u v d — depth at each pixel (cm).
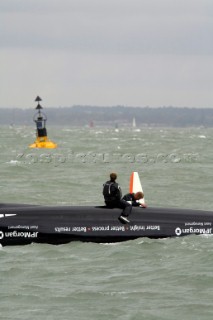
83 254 6706
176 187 12588
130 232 7269
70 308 5103
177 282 5709
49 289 5538
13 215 7150
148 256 6575
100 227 7225
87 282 5728
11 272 6038
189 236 7375
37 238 7131
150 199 10875
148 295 5378
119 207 7350
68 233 7150
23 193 11444
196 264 6250
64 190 11962
